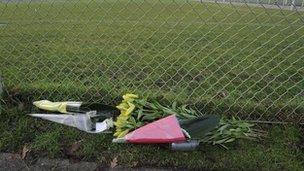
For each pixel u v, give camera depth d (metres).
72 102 3.57
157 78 4.34
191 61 4.98
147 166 2.90
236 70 4.68
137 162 2.91
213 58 5.16
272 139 3.22
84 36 6.29
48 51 5.40
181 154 2.98
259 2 4.27
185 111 3.46
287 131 3.31
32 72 4.41
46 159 2.97
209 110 3.60
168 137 2.99
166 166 2.90
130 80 4.25
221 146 3.09
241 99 3.80
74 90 3.83
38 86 3.84
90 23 6.77
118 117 3.35
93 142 3.11
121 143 3.08
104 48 5.64
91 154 2.99
